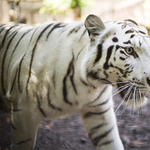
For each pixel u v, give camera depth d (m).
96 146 2.92
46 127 4.47
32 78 2.58
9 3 9.98
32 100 2.61
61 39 2.56
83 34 2.47
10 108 3.11
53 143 3.88
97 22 2.32
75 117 4.91
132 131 4.18
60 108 2.62
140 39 2.19
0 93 3.07
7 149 3.68
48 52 2.56
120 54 2.23
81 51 2.44
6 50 2.98
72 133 4.22
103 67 2.32
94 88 2.52
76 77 2.46
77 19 11.45
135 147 3.68
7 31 3.12
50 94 2.55
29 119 2.65
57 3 11.22
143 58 2.19
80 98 2.57
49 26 2.71
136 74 2.22
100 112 2.77
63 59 2.50
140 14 13.71
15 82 2.71
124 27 2.28
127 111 5.06
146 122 4.50
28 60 2.63
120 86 2.43
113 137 2.80
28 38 2.83
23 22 10.43
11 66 2.83
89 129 2.91
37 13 17.11
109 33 2.29
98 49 2.32
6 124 4.54
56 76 2.51
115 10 14.95
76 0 11.12
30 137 2.72
